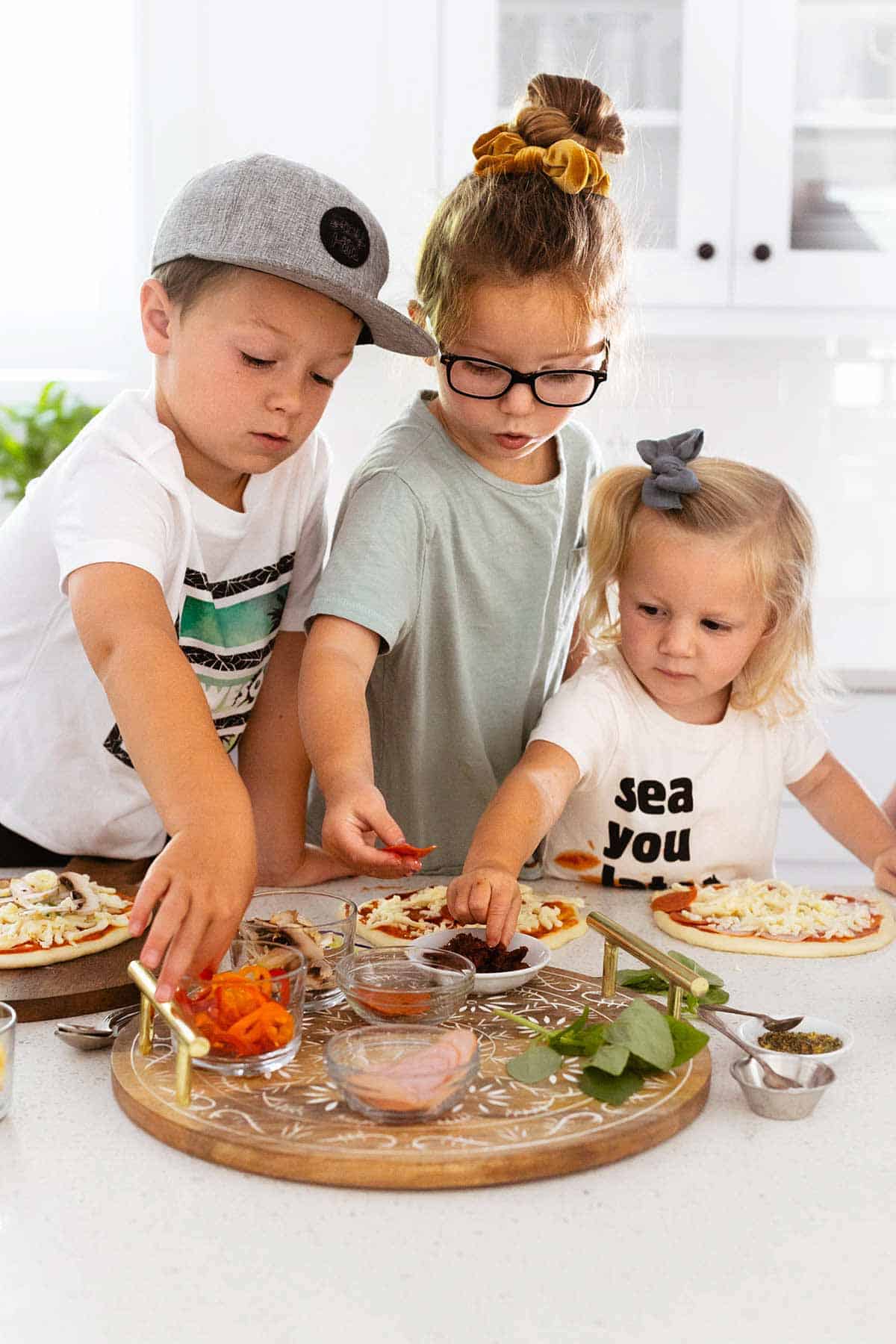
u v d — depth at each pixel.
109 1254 0.70
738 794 1.49
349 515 1.39
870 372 3.01
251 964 0.93
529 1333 0.64
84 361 2.96
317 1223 0.73
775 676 1.48
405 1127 0.80
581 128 1.41
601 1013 0.99
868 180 2.60
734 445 3.03
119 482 1.20
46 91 2.88
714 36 2.55
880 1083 0.92
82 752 1.39
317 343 1.16
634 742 1.47
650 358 2.99
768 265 2.62
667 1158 0.81
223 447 1.21
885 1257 0.71
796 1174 0.79
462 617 1.48
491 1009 1.00
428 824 1.58
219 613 1.39
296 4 2.57
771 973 1.12
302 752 1.47
